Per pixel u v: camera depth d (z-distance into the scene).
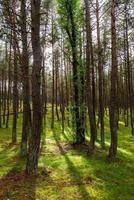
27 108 21.34
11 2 21.05
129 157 22.08
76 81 27.30
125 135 36.56
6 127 41.69
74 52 27.36
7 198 12.30
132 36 39.66
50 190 13.38
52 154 22.28
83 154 22.30
